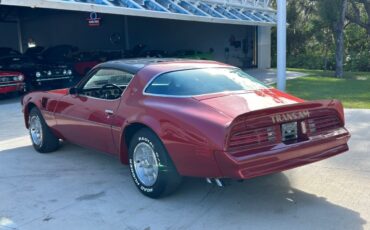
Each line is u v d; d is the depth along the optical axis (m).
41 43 30.80
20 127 8.73
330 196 4.54
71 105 5.69
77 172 5.55
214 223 3.95
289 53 33.22
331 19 20.20
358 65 29.12
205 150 3.85
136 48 24.77
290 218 4.01
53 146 6.48
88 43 31.03
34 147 6.64
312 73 22.98
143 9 13.83
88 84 5.55
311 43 32.47
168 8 16.06
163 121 4.23
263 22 24.06
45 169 5.71
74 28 30.77
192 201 4.46
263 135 3.94
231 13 21.69
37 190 4.92
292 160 4.07
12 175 5.48
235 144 3.80
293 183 4.95
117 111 4.87
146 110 4.47
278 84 12.44
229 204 4.38
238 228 3.83
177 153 4.11
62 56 20.11
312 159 4.23
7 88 13.38
